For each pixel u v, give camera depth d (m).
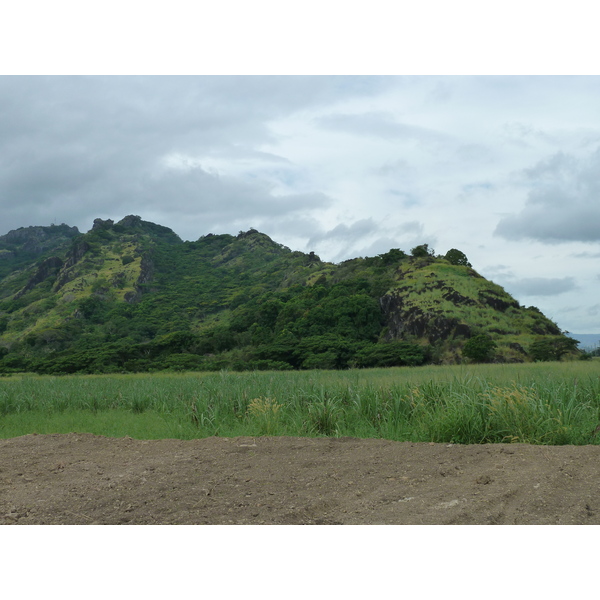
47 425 13.14
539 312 82.81
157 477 6.15
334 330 81.19
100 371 72.69
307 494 5.42
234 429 10.79
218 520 4.77
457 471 5.98
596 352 70.00
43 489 5.89
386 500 5.13
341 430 9.93
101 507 5.21
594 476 5.45
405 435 9.13
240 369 68.94
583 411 8.86
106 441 8.91
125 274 174.75
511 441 7.75
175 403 14.52
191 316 144.12
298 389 12.53
